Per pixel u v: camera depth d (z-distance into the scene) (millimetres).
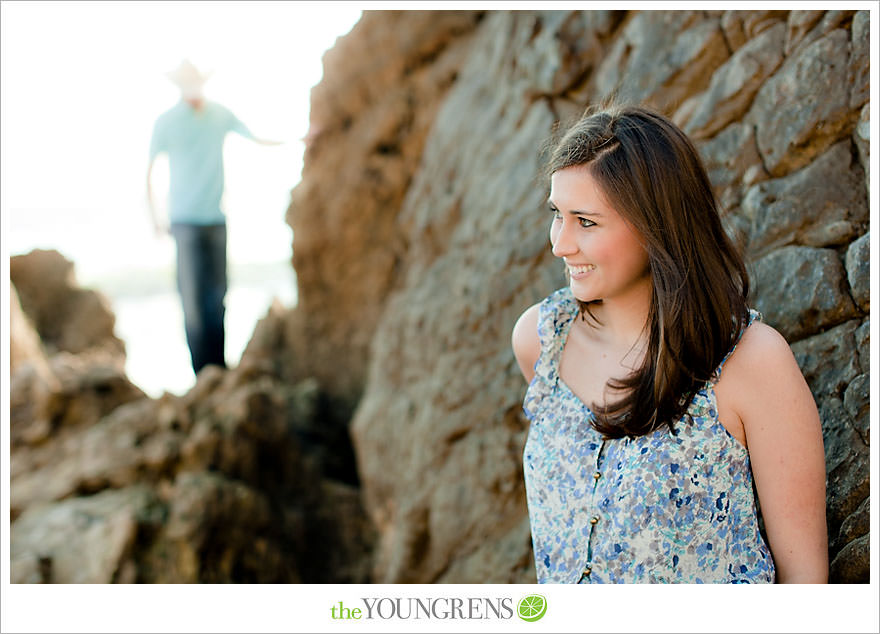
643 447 1444
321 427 4809
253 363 4863
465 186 3521
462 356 3078
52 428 4121
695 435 1425
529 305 2826
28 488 3764
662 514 1422
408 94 4738
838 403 1721
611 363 1562
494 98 3525
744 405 1411
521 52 3264
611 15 2848
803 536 1412
